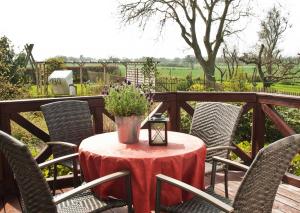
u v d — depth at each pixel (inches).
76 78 794.2
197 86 509.0
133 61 632.4
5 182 129.0
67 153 119.0
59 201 69.9
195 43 731.4
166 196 84.4
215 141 115.7
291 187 137.1
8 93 293.6
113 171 84.6
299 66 638.5
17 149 57.9
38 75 567.5
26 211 69.1
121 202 83.5
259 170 59.1
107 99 97.0
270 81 627.8
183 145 95.3
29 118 274.5
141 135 108.5
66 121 123.9
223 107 117.0
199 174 91.9
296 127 295.9
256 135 157.6
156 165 83.4
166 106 160.6
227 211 64.0
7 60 336.5
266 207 69.5
